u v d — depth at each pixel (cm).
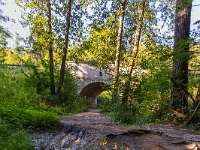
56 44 1254
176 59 378
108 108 1078
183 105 669
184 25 665
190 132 520
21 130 414
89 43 1327
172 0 887
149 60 692
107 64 1343
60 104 1220
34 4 1177
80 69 1864
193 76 635
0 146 318
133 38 1308
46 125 495
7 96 820
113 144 396
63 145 381
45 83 1234
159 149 365
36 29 1212
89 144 389
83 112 1230
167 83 654
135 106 788
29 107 656
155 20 1181
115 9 1274
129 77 834
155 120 705
